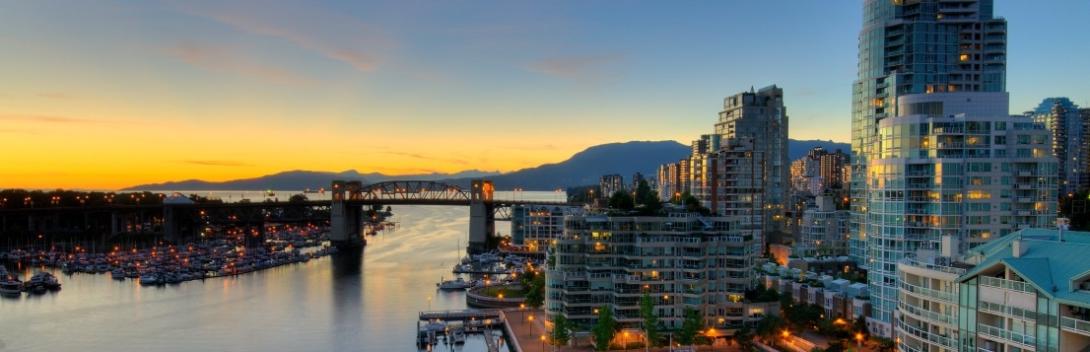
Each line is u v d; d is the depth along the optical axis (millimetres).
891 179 192250
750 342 197750
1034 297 94312
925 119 190250
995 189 184250
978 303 102812
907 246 187875
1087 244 97062
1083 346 90875
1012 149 187625
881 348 184500
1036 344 94125
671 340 198000
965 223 183250
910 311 124188
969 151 186750
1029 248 103125
